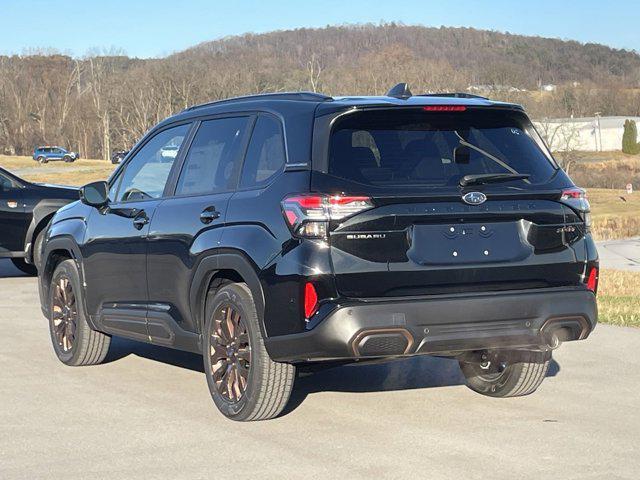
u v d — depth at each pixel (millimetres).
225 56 190875
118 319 6840
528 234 5379
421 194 5129
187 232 5969
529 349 5609
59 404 6203
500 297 5262
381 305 5059
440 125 5445
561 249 5465
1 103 167250
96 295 7086
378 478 4551
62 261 7566
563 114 125250
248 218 5465
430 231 5184
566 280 5484
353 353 5051
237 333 5637
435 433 5375
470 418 5719
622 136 174875
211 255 5691
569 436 5305
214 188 5953
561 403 6117
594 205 71000
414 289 5156
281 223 5223
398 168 5234
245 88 144000
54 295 7617
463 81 135000
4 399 6355
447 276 5184
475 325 5238
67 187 14500
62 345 7578
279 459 4902
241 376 5645
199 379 6949
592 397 6289
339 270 5047
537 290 5379
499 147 5504
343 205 5051
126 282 6699
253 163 5695
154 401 6262
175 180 6391
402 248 5121
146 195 6645
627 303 11523
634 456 4906
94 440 5328
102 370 7301
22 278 14203
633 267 20500
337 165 5180
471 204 5215
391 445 5133
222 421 5707
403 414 5824
